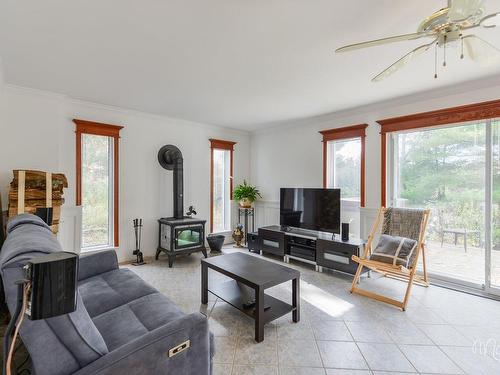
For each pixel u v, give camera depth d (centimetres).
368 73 284
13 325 87
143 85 317
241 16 187
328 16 188
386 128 382
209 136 524
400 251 289
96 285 211
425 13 184
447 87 324
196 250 425
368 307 272
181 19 191
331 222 396
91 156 395
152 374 113
